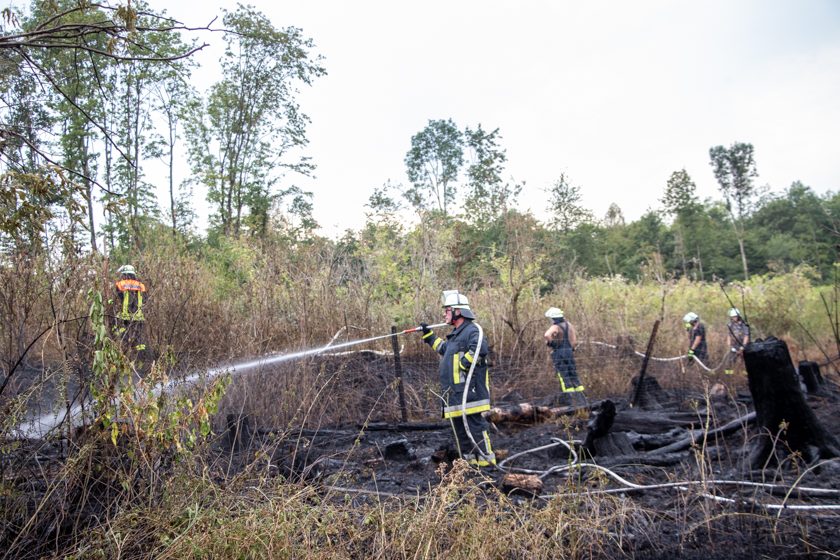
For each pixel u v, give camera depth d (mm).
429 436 7285
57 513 3541
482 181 15812
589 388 9867
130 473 3645
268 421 6879
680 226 53125
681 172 54500
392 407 8148
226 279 10844
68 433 3787
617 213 68500
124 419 3711
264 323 8102
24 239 4367
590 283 15469
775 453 5250
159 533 3264
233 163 24391
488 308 11789
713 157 63438
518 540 3490
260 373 7105
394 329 8055
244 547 3100
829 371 10195
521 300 12352
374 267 12500
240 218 22922
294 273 10180
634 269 46281
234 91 24547
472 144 34375
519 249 12609
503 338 11094
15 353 4531
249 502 3785
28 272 4469
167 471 3908
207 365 6113
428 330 6238
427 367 9547
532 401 9477
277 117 25266
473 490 3957
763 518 4031
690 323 10953
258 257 11078
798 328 14742
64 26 3588
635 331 12625
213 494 3832
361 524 3645
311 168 25516
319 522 3523
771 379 5242
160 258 8531
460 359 5750
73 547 3250
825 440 5195
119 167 16969
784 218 61500
